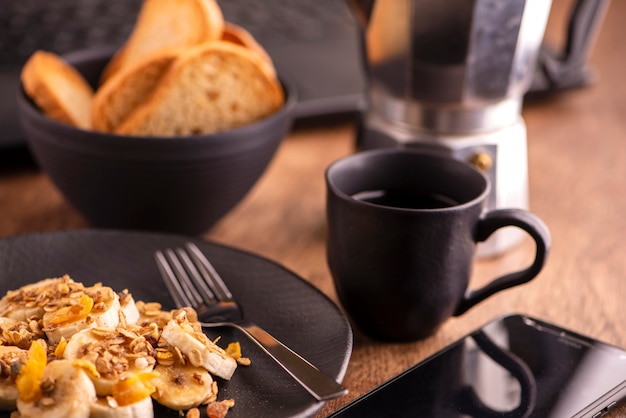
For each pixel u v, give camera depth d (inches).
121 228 25.0
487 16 23.4
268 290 22.2
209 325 21.2
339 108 30.6
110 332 19.6
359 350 22.4
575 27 31.5
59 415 18.2
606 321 23.4
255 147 24.4
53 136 23.7
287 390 19.7
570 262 25.6
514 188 25.7
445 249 21.3
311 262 25.4
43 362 18.8
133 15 34.6
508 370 20.7
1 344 19.8
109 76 26.7
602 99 34.5
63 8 34.3
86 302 20.1
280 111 25.0
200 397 19.2
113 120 24.5
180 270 22.7
